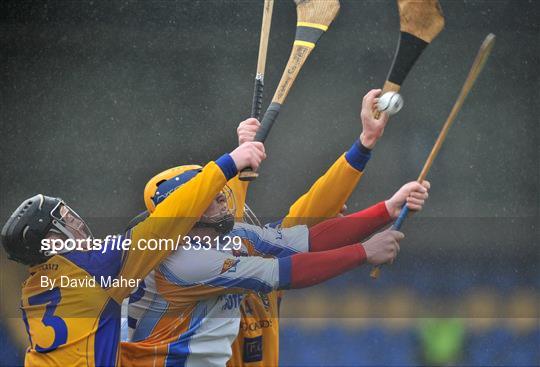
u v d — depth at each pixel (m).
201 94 28.50
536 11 28.64
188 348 10.73
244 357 11.65
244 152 10.23
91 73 28.27
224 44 28.52
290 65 11.05
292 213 12.13
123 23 28.30
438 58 28.94
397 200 11.57
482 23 28.80
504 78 28.88
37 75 28.17
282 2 28.23
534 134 28.81
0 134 28.02
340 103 28.84
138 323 11.01
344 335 18.36
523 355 18.03
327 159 28.59
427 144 28.66
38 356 10.29
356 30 28.73
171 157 28.48
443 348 18.11
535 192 28.53
